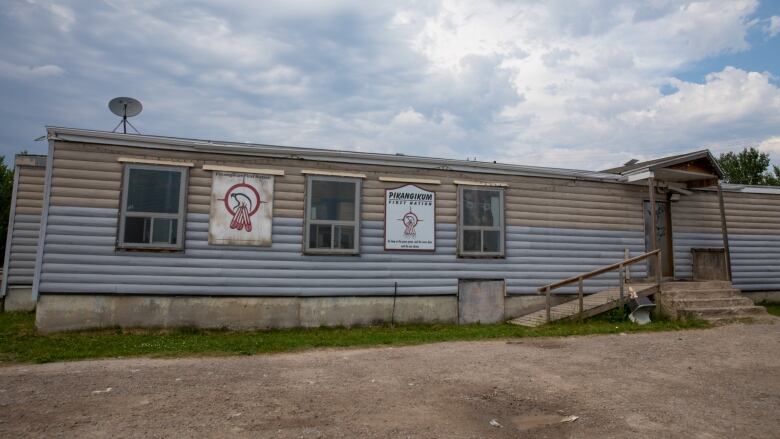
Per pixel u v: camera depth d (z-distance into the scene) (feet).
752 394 20.38
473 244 42.91
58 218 33.83
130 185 35.22
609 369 24.59
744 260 52.49
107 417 16.98
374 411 17.93
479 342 32.45
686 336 33.81
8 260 48.08
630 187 48.24
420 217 41.55
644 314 40.73
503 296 43.21
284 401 18.99
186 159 36.45
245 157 37.70
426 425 16.60
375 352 29.01
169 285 35.60
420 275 41.19
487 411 18.11
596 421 17.15
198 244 36.29
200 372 23.66
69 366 24.80
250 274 37.22
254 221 37.52
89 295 34.27
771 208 54.19
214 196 36.81
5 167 106.11
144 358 26.84
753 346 30.30
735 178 135.13
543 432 16.14
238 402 18.80
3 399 18.97
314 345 30.81
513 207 44.19
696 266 49.39
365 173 40.40
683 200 50.60
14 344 29.86
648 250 48.80
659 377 23.06
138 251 35.12
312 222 38.83
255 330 36.99
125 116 39.27
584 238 46.06
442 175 42.37
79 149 34.40
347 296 39.27
